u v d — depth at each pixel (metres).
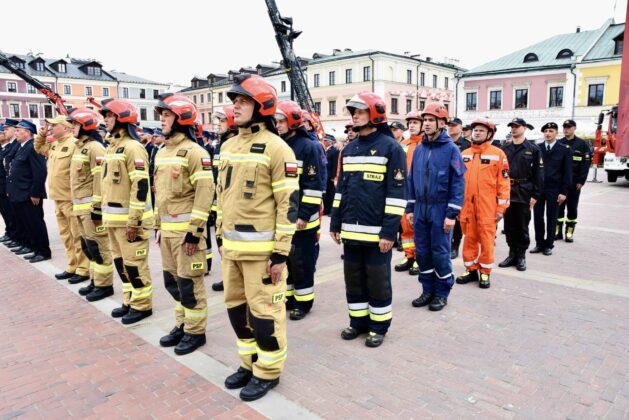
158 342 4.54
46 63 57.94
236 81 3.41
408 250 6.78
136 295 5.06
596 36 37.84
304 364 4.00
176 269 4.41
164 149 4.41
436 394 3.48
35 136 7.72
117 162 4.84
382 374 3.80
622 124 2.54
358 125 4.18
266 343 3.49
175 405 3.44
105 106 4.86
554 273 6.54
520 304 5.32
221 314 5.25
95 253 5.73
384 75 45.53
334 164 9.74
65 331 4.86
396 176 4.09
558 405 3.30
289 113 4.75
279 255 3.39
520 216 6.60
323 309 5.36
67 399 3.56
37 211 7.70
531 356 4.04
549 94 38.34
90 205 5.78
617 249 7.95
